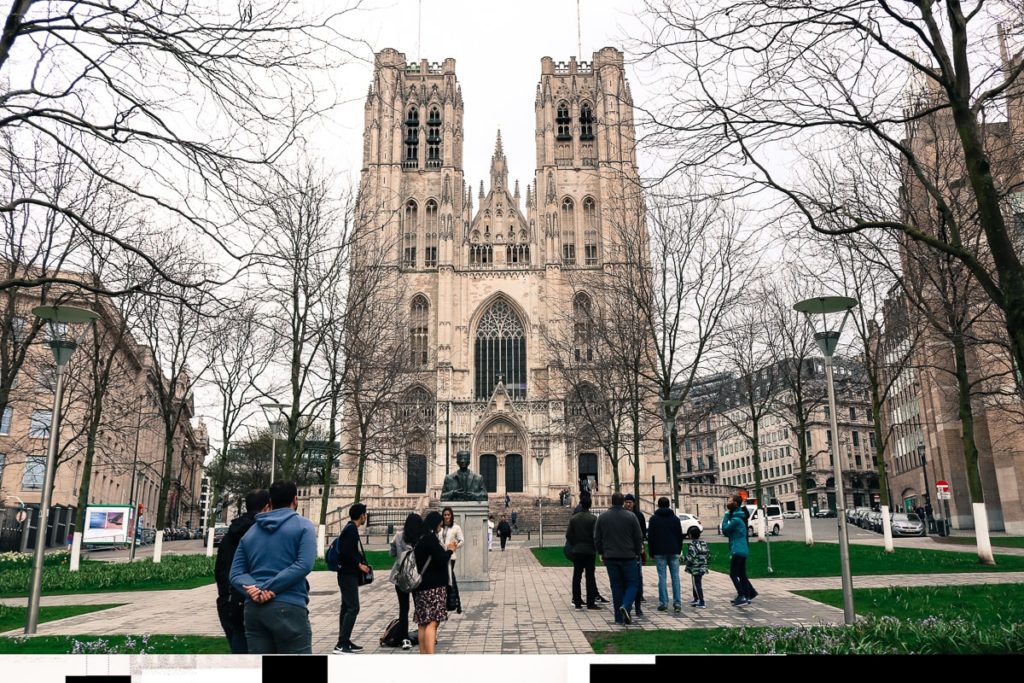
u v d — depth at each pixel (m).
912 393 75.31
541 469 80.81
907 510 79.19
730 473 135.62
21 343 26.59
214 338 36.06
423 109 95.19
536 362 86.38
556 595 21.05
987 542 26.31
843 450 114.81
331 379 33.56
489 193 93.69
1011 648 10.85
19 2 10.53
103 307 29.44
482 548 22.69
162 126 10.98
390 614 18.27
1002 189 18.23
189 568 30.62
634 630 14.43
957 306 23.41
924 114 12.25
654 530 17.38
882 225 12.48
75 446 54.12
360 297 38.28
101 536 37.88
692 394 49.72
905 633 12.41
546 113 92.75
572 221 91.62
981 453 58.06
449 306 86.31
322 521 38.12
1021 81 14.39
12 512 54.88
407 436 46.22
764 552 33.88
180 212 11.41
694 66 11.99
